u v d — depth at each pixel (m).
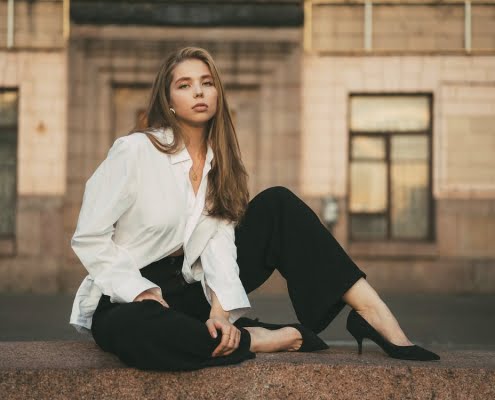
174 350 3.07
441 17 14.73
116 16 14.55
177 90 3.45
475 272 14.44
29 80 14.59
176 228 3.33
